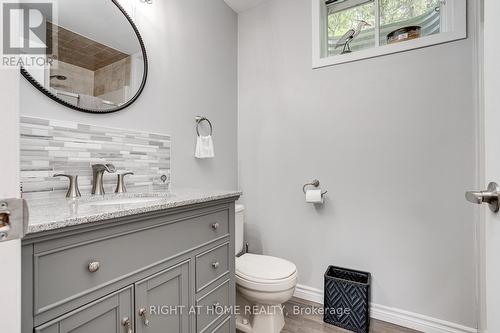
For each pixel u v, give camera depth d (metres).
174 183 1.71
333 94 1.94
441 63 1.60
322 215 1.98
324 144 1.97
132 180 1.45
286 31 2.13
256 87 2.28
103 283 0.78
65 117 1.17
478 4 1.47
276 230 2.17
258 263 1.67
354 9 1.98
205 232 1.19
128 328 0.84
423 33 1.74
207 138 1.88
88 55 1.26
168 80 1.68
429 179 1.64
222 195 1.27
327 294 1.74
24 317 0.61
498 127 0.52
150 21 1.56
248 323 1.63
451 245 1.58
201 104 1.95
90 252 0.75
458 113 1.56
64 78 1.17
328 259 1.95
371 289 1.80
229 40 2.28
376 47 1.79
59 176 1.14
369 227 1.81
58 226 0.65
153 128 1.57
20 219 0.36
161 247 0.97
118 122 1.39
